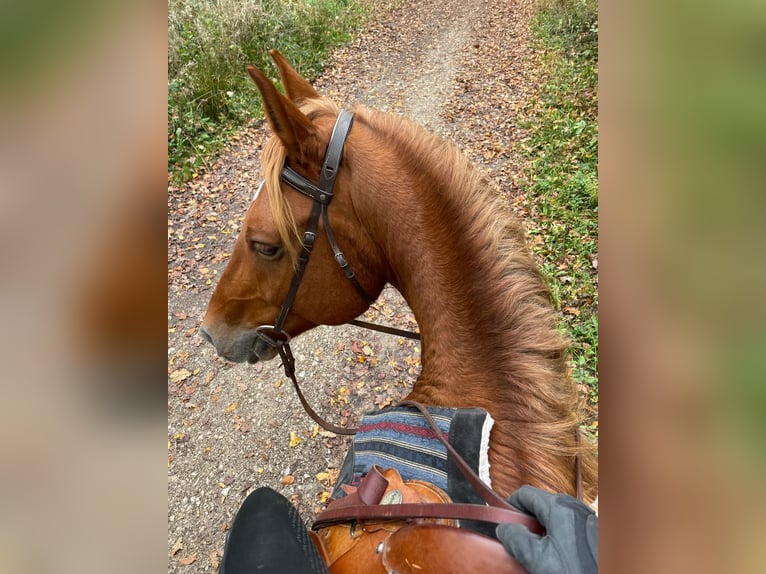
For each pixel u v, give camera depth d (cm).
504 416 136
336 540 138
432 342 154
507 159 650
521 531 97
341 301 185
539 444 128
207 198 651
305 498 335
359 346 439
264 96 150
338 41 1120
